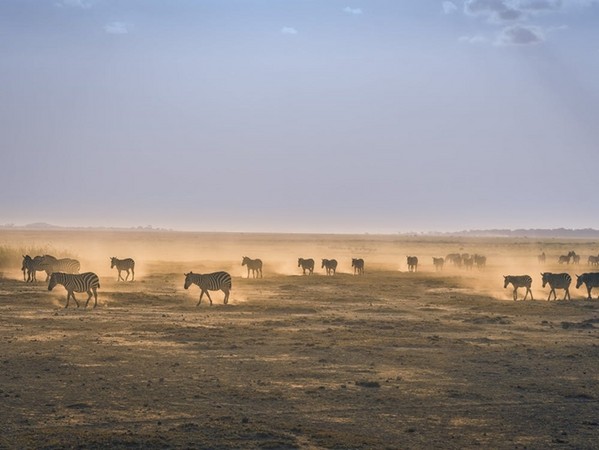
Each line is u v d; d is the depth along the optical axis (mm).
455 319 30625
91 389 16719
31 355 20641
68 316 29281
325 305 35312
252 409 15258
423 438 13422
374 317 30984
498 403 16094
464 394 16766
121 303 34219
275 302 35906
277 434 13320
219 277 34344
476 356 21688
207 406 15406
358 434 13594
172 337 24297
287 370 19203
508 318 31078
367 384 17578
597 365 20453
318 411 15188
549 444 13141
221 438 13039
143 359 20375
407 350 22578
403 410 15383
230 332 25656
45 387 16844
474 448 12844
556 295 43031
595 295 43250
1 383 17188
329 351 22094
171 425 13984
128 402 15617
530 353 22266
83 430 13531
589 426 14375
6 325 26578
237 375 18484
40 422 14070
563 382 18234
